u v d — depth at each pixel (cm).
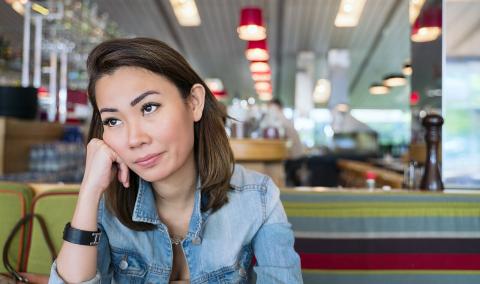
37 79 475
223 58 1184
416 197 167
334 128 975
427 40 272
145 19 827
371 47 1031
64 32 498
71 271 93
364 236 160
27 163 352
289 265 107
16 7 465
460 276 157
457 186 238
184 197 106
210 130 106
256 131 360
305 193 170
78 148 405
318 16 796
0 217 154
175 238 110
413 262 159
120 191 107
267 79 1140
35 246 150
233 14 788
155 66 92
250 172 121
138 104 91
